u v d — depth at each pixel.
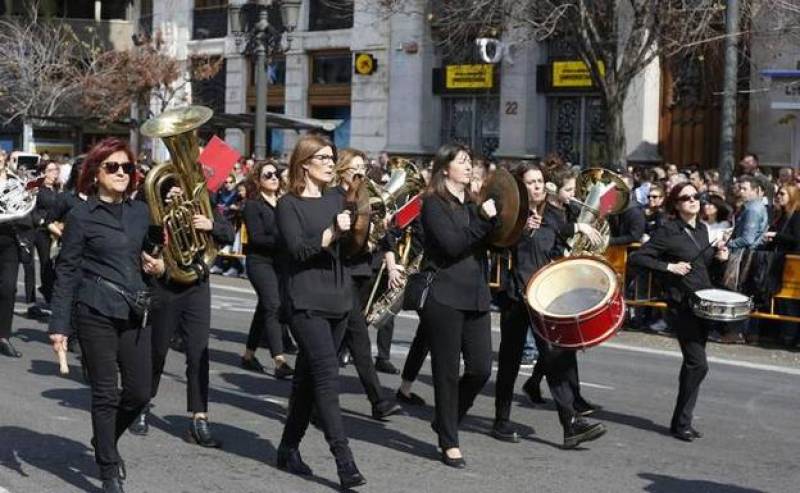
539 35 24.34
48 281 16.34
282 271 8.38
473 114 32.97
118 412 8.03
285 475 8.70
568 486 8.60
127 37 50.50
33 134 43.69
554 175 11.41
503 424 10.08
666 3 21.88
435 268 8.85
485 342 9.02
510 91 31.48
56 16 49.62
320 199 8.23
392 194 11.21
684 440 10.26
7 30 44.47
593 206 10.71
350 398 11.84
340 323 8.33
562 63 30.41
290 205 8.12
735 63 20.45
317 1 36.75
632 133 28.41
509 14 23.86
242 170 24.89
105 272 7.75
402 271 10.94
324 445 9.71
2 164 13.64
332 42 36.16
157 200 8.96
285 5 25.70
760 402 12.18
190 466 8.94
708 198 16.81
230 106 39.97
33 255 17.19
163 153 36.47
